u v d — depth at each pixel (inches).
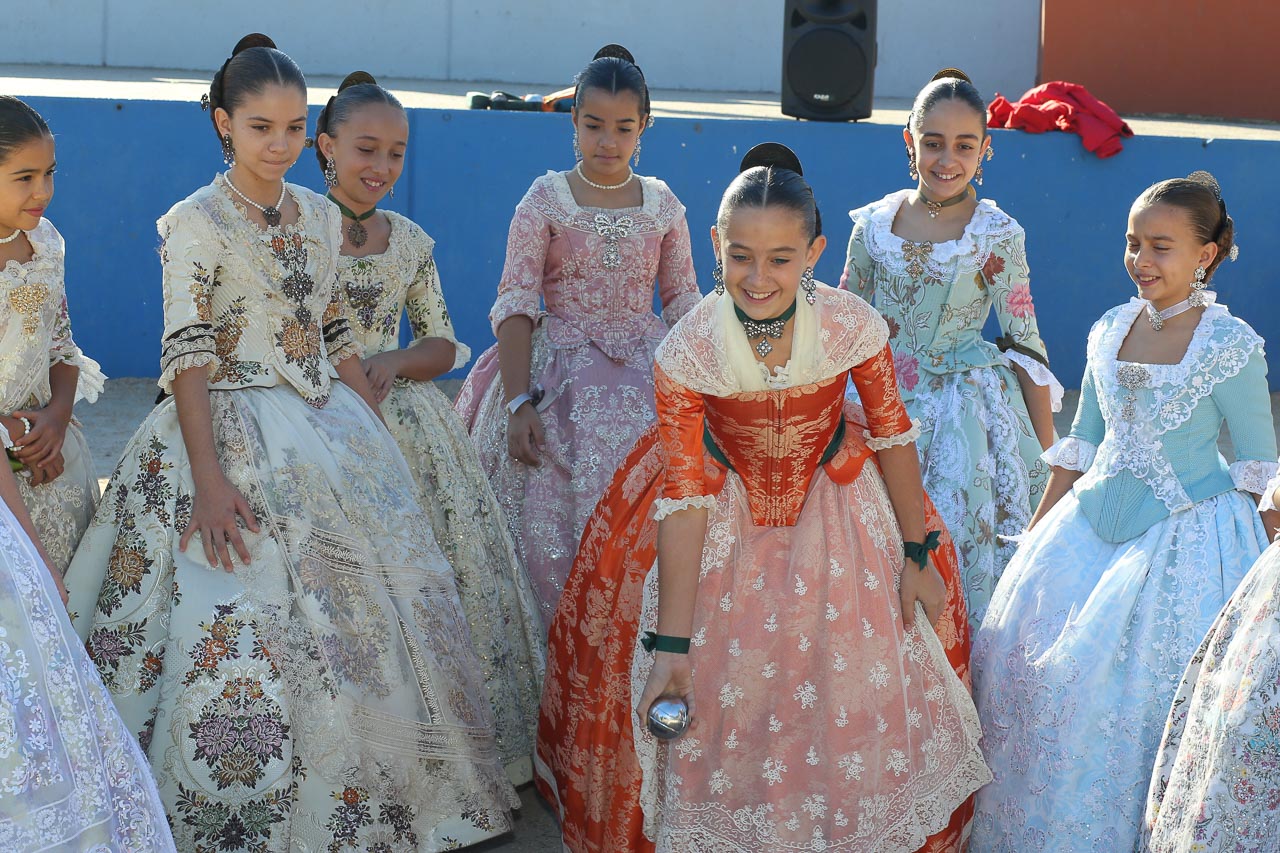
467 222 298.5
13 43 538.3
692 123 300.2
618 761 116.3
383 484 126.8
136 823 96.7
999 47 591.5
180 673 114.0
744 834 110.9
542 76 577.0
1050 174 310.5
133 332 292.5
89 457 129.2
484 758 126.5
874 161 309.1
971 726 115.9
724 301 106.7
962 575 151.8
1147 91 502.0
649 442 123.8
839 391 110.8
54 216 282.8
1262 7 494.3
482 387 173.0
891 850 110.7
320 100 360.5
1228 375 118.7
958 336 159.6
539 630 146.9
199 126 284.5
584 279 161.0
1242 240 319.0
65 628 96.0
